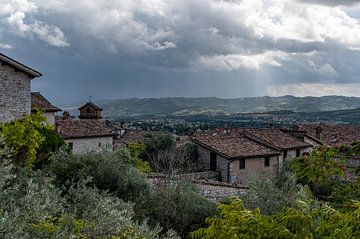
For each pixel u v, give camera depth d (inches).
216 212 561.0
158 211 536.7
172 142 1362.0
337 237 163.0
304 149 1487.5
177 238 378.3
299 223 166.9
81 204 348.5
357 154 489.4
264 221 166.9
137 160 871.7
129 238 288.8
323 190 536.1
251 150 1298.0
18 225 216.8
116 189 536.7
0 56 826.8
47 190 319.6
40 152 595.5
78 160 534.9
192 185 621.6
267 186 629.6
